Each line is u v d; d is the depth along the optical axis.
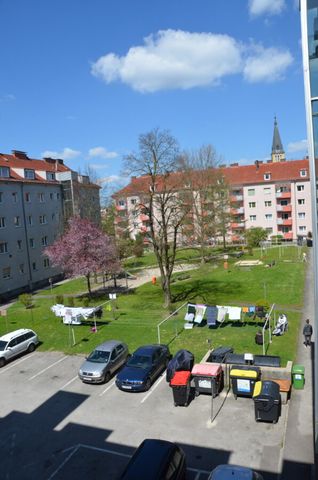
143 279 46.84
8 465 14.03
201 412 16.27
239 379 16.81
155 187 32.94
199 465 13.05
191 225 52.78
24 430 16.19
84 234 38.50
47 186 53.97
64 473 13.36
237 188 74.81
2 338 24.58
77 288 46.03
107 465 13.59
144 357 19.83
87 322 29.81
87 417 16.77
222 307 24.48
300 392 17.16
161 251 33.28
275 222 73.50
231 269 46.12
